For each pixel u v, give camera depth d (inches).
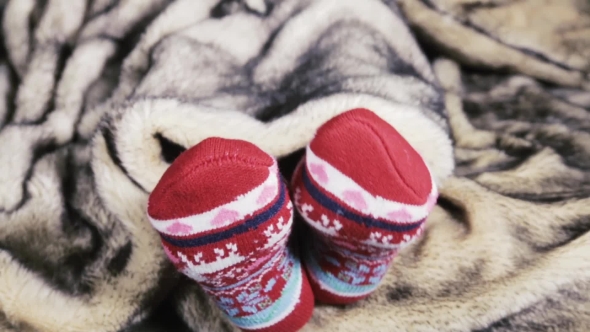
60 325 10.6
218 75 12.1
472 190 12.8
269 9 12.9
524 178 13.2
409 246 12.1
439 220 12.7
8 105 13.3
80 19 13.2
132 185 11.0
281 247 9.6
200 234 8.5
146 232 11.1
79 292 11.0
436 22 15.8
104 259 11.2
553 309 10.7
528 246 11.7
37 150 12.3
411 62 13.3
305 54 12.6
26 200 11.7
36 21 13.5
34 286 10.7
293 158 11.9
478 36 15.9
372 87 12.0
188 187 8.4
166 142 11.1
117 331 11.0
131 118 10.5
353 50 12.7
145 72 12.5
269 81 12.3
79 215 11.7
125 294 11.0
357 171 9.0
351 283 10.7
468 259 11.6
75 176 12.1
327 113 11.1
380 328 10.8
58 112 12.6
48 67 12.9
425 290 11.3
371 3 13.2
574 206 12.2
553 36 16.0
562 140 14.4
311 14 12.7
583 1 16.5
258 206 8.5
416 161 9.5
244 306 10.0
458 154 14.4
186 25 12.5
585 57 15.9
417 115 11.3
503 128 15.0
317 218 9.5
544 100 15.7
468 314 10.7
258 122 11.1
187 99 11.3
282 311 10.3
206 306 11.2
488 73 16.6
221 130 10.8
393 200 9.0
